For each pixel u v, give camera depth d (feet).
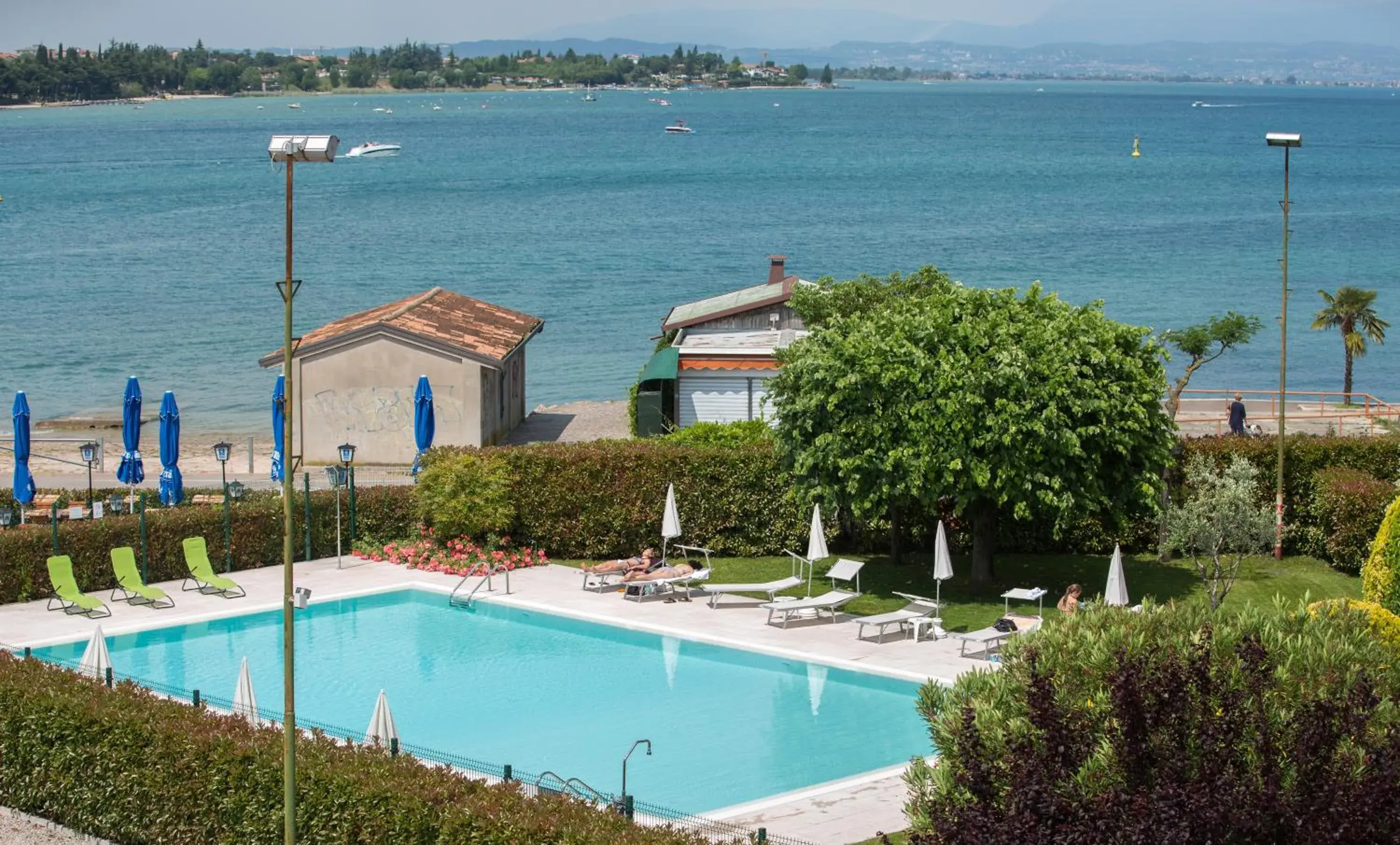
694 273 366.02
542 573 124.06
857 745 85.56
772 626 108.06
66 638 103.50
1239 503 114.73
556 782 78.23
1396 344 290.97
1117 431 107.86
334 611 114.42
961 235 446.19
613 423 200.34
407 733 88.02
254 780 68.03
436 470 126.41
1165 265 387.14
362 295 329.93
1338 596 113.60
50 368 249.75
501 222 482.28
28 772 76.07
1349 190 625.82
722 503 127.34
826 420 114.01
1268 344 288.92
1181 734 48.37
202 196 582.76
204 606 112.68
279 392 156.25
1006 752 52.26
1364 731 47.62
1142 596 114.83
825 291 163.94
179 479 138.41
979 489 109.60
